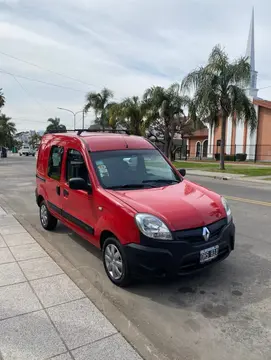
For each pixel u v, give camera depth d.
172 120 29.91
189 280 4.02
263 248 5.21
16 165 26.81
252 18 42.09
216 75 20.69
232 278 4.08
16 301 3.34
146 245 3.42
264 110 35.22
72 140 5.07
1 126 62.31
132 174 4.54
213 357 2.61
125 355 2.56
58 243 5.48
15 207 8.59
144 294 3.67
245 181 16.69
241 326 3.05
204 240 3.54
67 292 3.55
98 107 37.62
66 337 2.76
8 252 4.78
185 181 4.82
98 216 4.09
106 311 3.24
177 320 3.15
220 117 23.70
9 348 2.61
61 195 5.24
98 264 4.57
